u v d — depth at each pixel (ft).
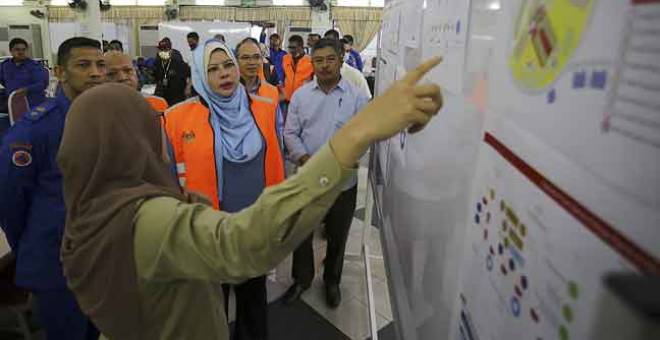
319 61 6.33
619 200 0.68
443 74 2.01
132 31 37.99
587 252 0.77
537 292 0.96
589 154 0.76
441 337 1.89
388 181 4.10
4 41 35.06
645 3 0.62
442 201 1.93
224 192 5.27
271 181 5.62
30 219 4.62
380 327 6.48
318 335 6.32
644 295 0.42
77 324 4.91
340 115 6.51
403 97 1.48
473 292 1.44
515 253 1.10
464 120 1.63
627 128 0.66
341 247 6.86
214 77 5.14
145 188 2.15
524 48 1.07
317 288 7.43
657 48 0.60
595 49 0.76
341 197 6.60
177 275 2.00
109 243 2.03
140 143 2.34
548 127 0.93
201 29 29.40
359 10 36.09
